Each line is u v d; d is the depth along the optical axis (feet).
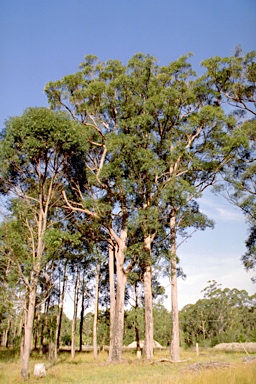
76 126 70.74
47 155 66.90
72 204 85.97
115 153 77.36
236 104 95.71
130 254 78.89
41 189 66.69
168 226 88.89
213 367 53.01
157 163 76.64
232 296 240.53
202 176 87.15
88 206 78.74
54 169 68.18
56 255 78.07
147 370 60.75
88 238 88.63
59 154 67.56
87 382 49.34
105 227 87.71
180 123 89.10
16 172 67.21
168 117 83.15
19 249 66.08
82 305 131.44
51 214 78.48
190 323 239.30
